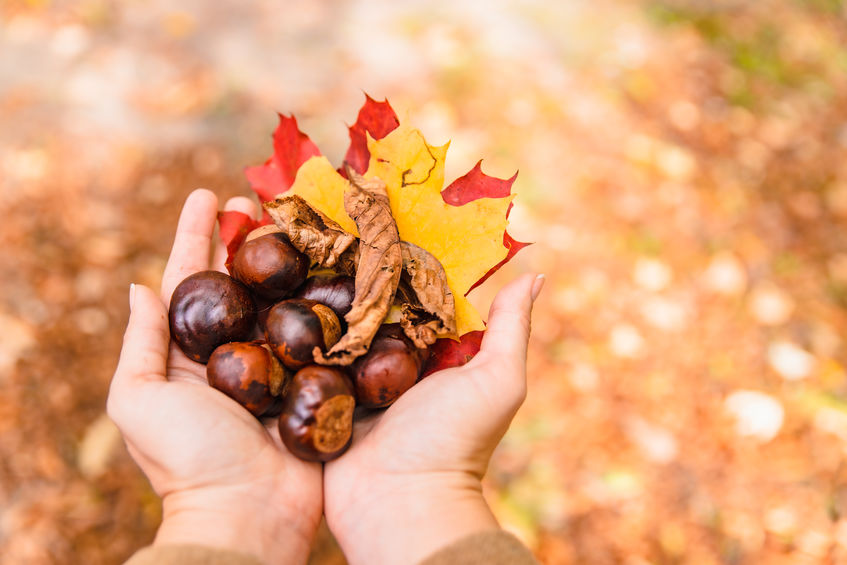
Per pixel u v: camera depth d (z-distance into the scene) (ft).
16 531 1.78
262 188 1.37
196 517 1.13
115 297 2.14
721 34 3.00
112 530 1.81
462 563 1.08
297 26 2.88
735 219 2.39
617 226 2.31
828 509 1.85
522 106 2.60
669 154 2.53
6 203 2.26
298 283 1.27
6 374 1.95
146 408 1.15
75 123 2.48
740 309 2.17
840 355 2.10
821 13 3.21
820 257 2.34
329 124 2.56
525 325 1.26
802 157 2.63
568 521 1.83
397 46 2.81
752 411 1.96
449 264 1.29
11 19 2.78
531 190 2.35
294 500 1.18
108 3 2.87
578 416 1.96
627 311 2.14
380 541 1.16
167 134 2.49
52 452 1.88
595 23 2.96
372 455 1.21
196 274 1.27
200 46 2.77
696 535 1.82
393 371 1.21
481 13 2.96
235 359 1.20
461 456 1.20
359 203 1.26
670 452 1.92
